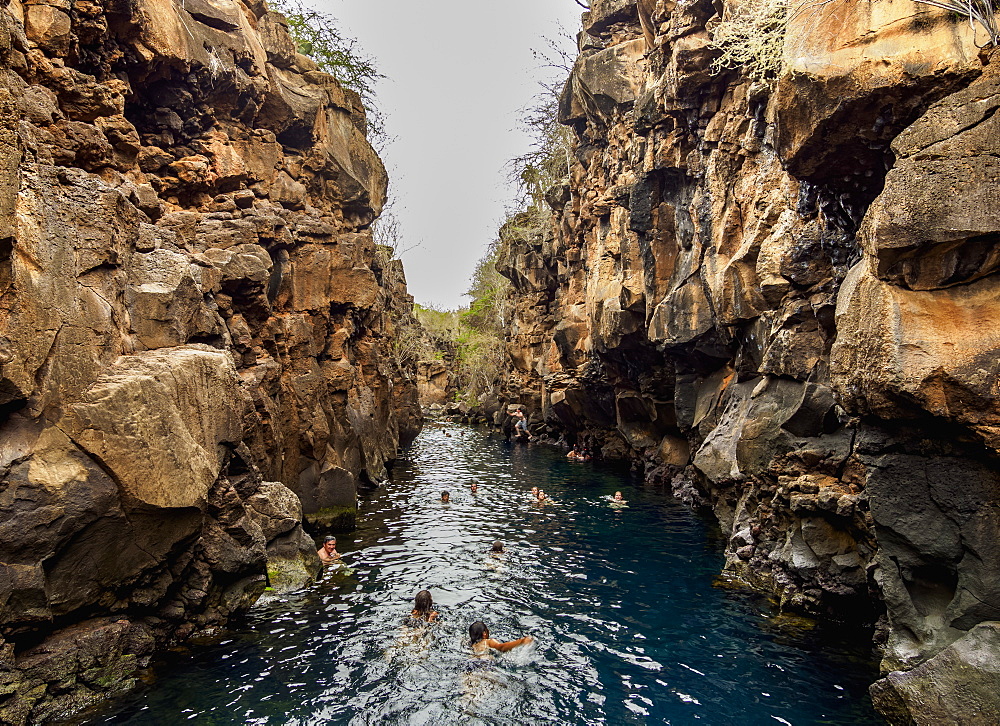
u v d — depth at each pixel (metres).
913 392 5.98
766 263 11.69
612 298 21.48
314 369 16.00
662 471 23.31
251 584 10.23
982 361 5.74
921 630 6.46
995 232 5.79
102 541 7.34
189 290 10.17
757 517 11.80
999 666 5.45
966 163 6.05
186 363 8.89
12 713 6.26
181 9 14.06
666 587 11.35
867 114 8.10
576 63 23.67
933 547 6.29
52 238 7.34
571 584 11.55
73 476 7.00
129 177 11.58
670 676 7.85
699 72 14.59
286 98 18.55
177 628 8.77
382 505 19.06
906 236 6.21
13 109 7.17
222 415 9.62
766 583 10.94
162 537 8.03
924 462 6.36
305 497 15.07
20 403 6.79
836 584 9.23
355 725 6.71
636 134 19.06
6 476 6.49
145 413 7.79
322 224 17.97
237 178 15.48
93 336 7.70
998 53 6.47
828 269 10.80
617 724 6.72
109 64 11.88
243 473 10.41
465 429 52.22
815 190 10.63
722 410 16.52
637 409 25.38
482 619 9.79
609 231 22.81
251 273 13.32
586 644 8.83
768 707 7.07
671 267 18.16
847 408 7.05
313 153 19.97
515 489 22.30
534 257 38.03
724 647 8.70
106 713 6.81
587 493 21.50
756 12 10.27
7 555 6.43
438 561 13.05
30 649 6.74
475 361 59.12
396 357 32.81
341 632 9.19
